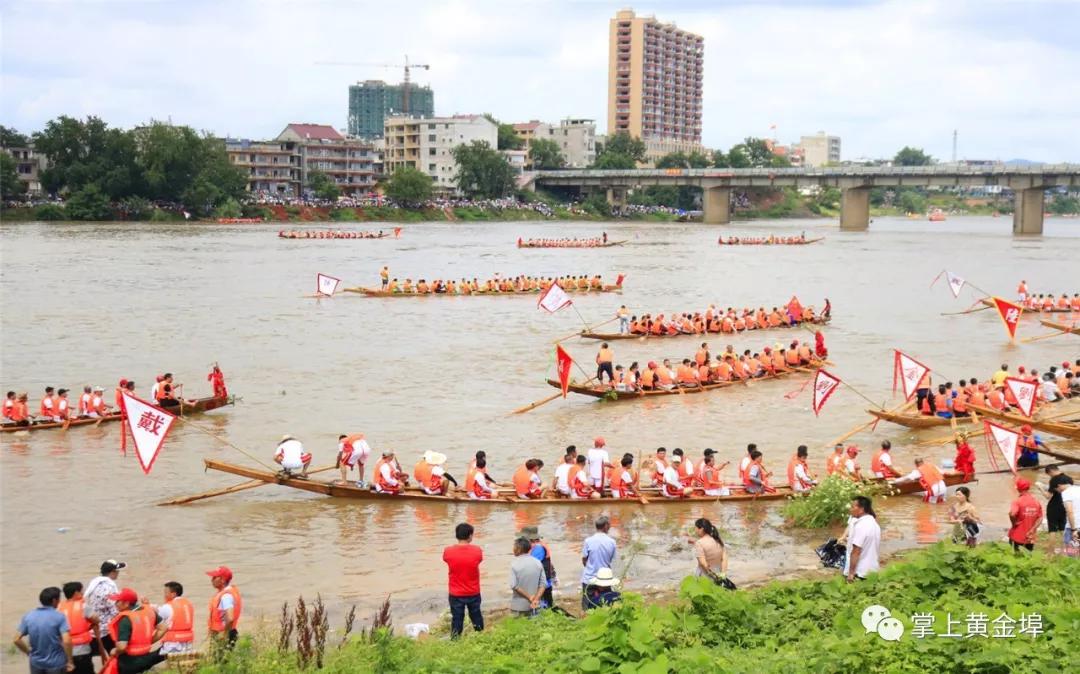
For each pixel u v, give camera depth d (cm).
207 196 17275
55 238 12725
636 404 4097
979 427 3638
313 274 8956
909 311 7094
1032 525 2036
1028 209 16488
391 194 19738
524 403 4066
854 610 1617
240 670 1556
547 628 1684
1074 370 4394
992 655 1324
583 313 6800
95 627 1658
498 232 16488
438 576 2231
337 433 3544
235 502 2761
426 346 5384
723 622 1588
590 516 2662
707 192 19988
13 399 3522
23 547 2402
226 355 5031
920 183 17325
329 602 2070
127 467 3097
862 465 3172
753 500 2798
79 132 16662
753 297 7812
